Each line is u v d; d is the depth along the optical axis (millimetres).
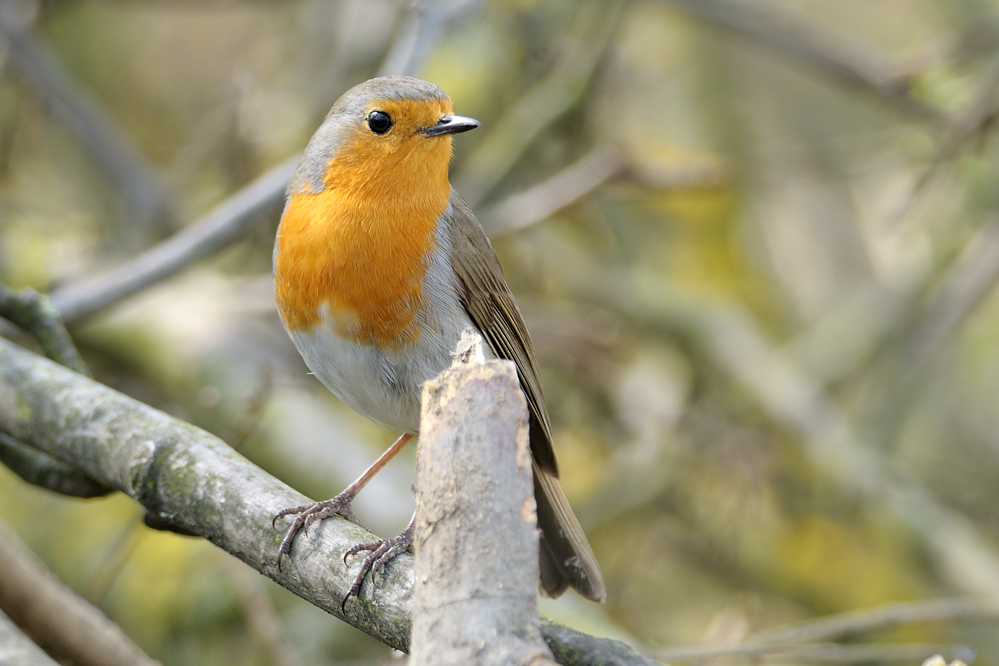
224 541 5273
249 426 8398
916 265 13148
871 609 11695
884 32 15977
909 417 12695
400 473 10586
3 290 6715
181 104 14891
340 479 10344
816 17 16047
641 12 14414
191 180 13492
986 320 14500
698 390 13273
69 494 6176
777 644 8250
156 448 5480
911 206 11094
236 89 12289
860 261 14719
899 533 11797
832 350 13445
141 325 11711
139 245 12688
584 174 11578
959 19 13508
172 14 14930
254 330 12445
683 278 14641
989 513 13453
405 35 9727
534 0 13070
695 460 12227
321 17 14234
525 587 3807
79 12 14398
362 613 4891
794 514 12516
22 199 13062
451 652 3744
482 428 3975
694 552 12133
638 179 11633
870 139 12297
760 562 12055
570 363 12695
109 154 12766
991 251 12445
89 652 6410
